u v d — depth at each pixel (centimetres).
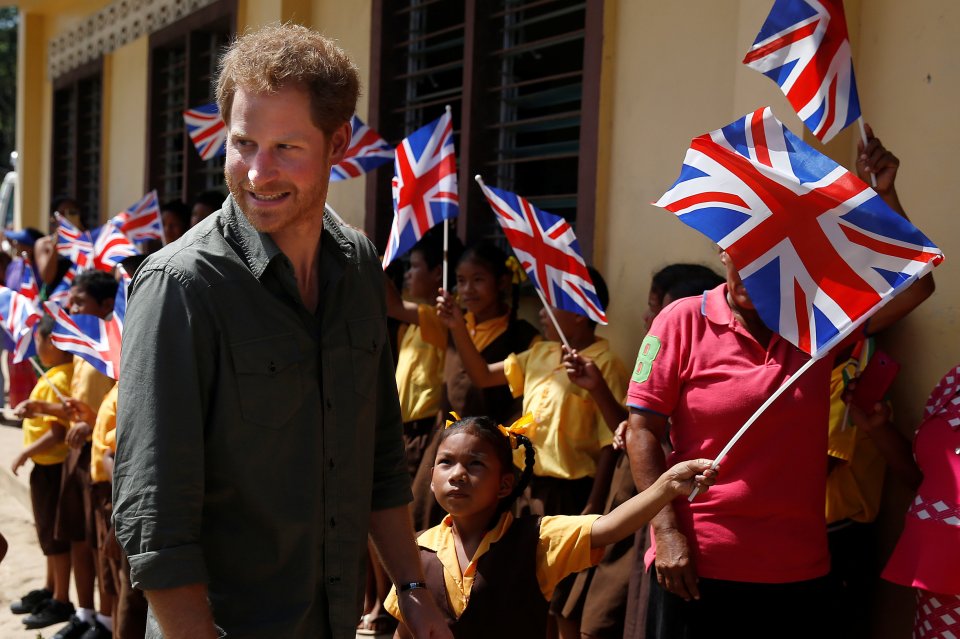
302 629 180
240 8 704
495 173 514
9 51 2456
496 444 278
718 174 245
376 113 569
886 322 295
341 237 195
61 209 910
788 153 242
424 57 573
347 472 186
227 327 172
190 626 163
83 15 1020
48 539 485
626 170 429
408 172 394
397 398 215
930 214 324
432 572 276
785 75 272
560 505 360
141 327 168
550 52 525
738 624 257
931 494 267
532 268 349
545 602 263
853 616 324
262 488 175
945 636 264
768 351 260
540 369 377
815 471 261
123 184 927
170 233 666
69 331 388
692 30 399
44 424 484
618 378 368
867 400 287
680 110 403
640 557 312
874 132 346
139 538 163
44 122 1123
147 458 163
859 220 233
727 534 255
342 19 616
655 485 236
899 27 338
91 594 463
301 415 180
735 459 257
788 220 237
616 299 431
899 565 269
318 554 183
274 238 180
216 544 177
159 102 850
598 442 361
